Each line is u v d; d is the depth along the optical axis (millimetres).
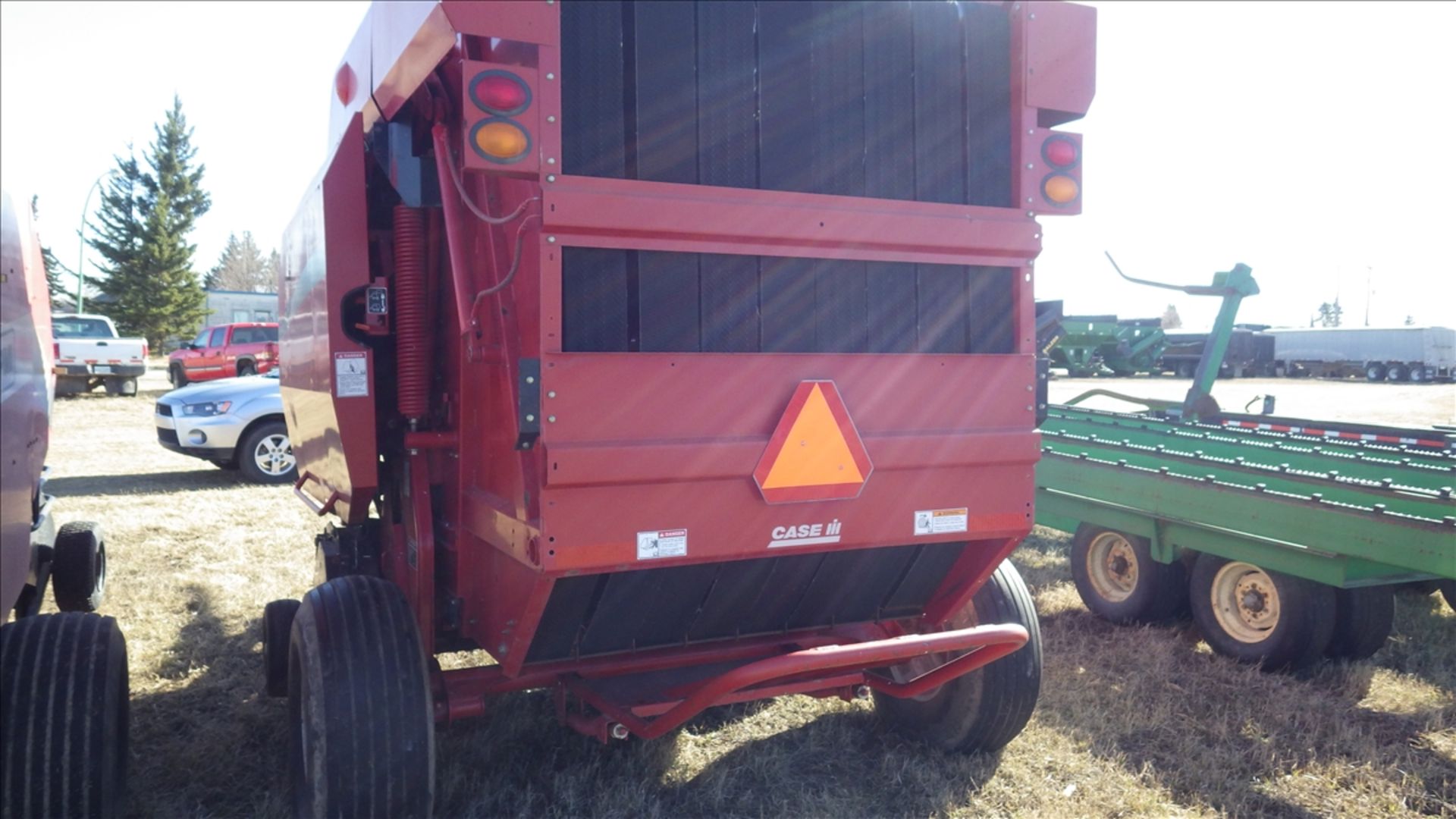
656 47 2930
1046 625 6172
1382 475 5809
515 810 3727
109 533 8578
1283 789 3973
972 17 3434
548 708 4641
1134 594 6027
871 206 3215
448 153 3184
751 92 3076
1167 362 34281
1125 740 4398
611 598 3266
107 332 24703
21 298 2859
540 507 2787
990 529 3447
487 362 3129
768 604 3631
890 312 3322
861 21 3258
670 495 2910
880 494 3234
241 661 5387
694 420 2936
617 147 2881
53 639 3246
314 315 4035
